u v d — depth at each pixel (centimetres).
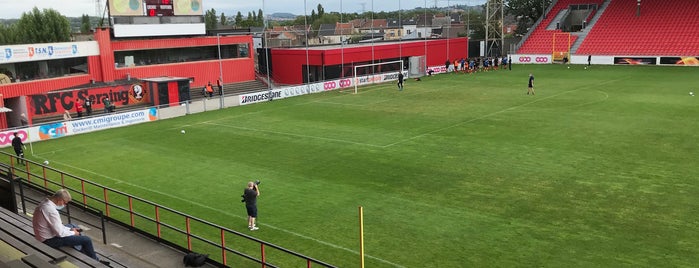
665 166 2206
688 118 3178
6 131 3106
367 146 2741
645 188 1939
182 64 5184
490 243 1512
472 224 1656
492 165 2309
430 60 6900
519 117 3388
